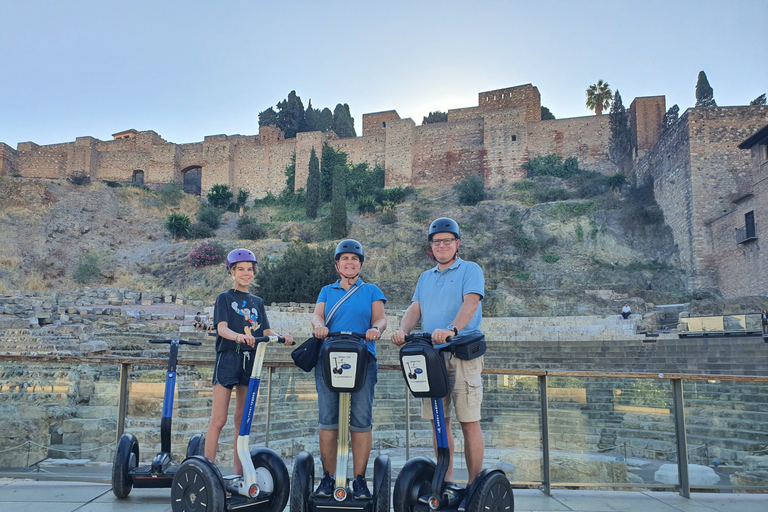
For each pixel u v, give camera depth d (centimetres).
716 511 454
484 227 4859
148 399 593
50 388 566
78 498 458
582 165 5697
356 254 425
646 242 4266
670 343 2189
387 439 541
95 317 2297
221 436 662
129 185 5862
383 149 6256
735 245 3331
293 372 569
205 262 4256
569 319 2920
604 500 486
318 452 565
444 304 411
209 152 6600
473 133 6031
